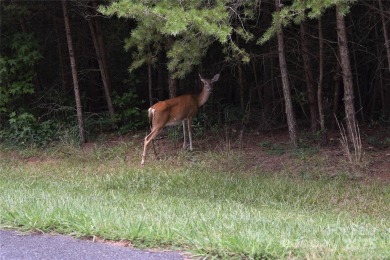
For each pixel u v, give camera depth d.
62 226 6.18
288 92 12.41
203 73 15.73
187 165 12.05
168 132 14.30
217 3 9.06
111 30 16.36
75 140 14.55
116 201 8.59
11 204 7.32
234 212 7.69
